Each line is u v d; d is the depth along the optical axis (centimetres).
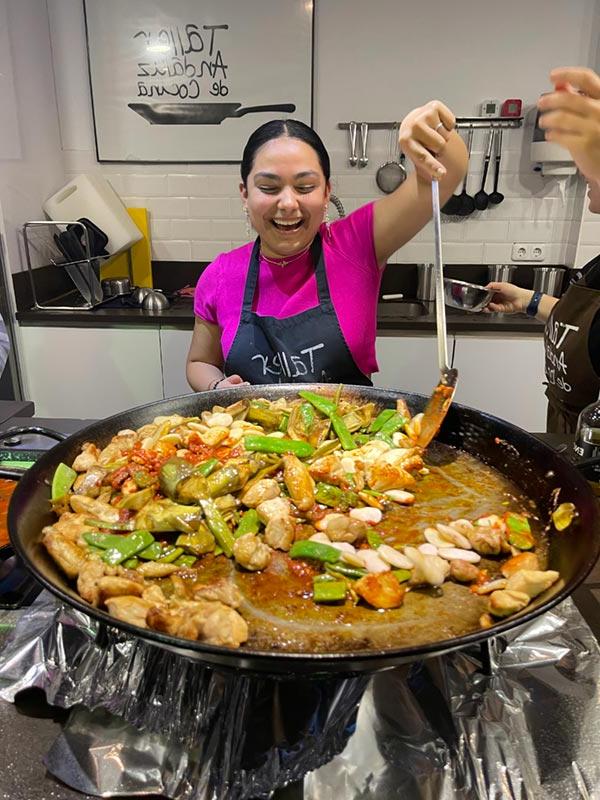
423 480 112
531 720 72
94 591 73
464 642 60
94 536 87
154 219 316
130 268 319
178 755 69
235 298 168
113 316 270
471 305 200
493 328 260
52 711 75
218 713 71
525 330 259
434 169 107
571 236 301
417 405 132
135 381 281
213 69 290
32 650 79
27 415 175
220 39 285
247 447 113
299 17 279
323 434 122
